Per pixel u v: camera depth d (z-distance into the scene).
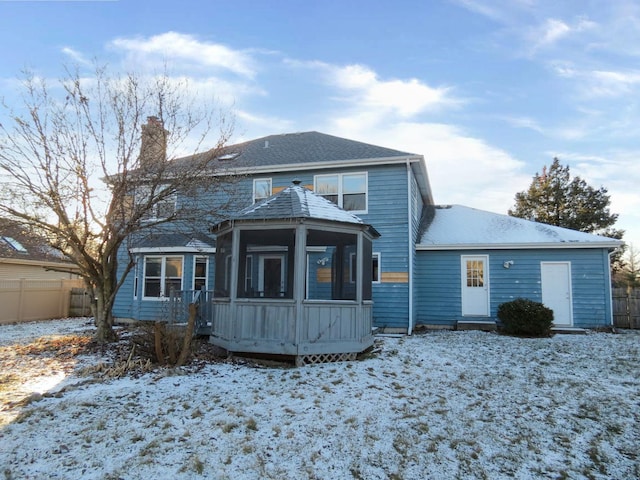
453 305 14.27
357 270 8.65
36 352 8.88
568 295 13.48
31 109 8.76
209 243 14.08
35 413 4.95
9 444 4.12
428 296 14.52
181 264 13.70
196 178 9.90
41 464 3.75
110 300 9.96
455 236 14.87
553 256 13.70
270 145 16.75
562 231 14.41
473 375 7.18
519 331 12.03
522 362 8.27
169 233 14.20
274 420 4.90
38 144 8.83
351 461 3.98
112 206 9.44
